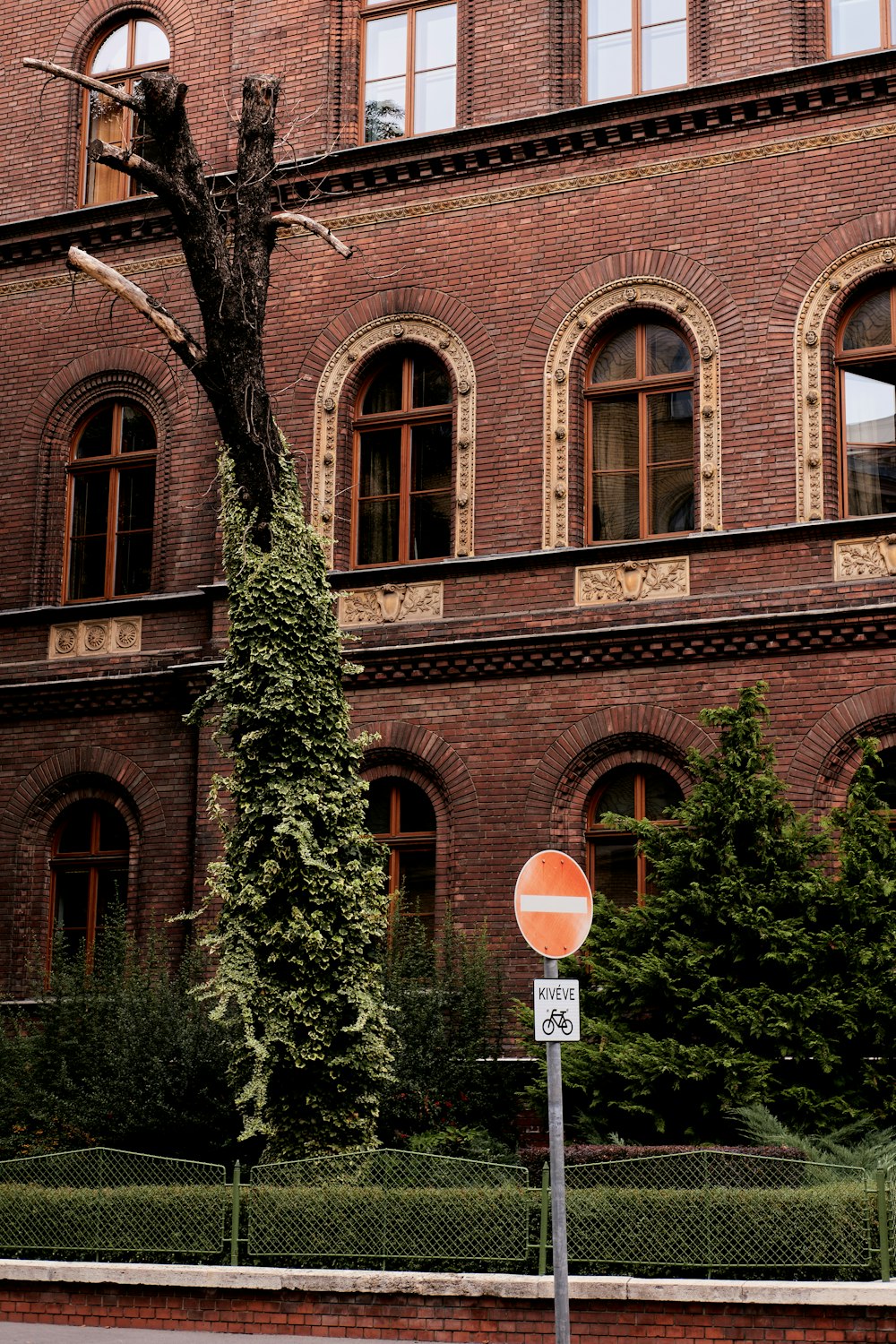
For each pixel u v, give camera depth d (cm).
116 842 2217
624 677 1919
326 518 2119
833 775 1812
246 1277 1284
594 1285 1190
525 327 2058
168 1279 1305
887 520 1834
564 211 2062
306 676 1605
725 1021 1483
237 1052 1561
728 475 1930
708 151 2000
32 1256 1377
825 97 1945
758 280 1953
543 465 2017
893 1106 1446
